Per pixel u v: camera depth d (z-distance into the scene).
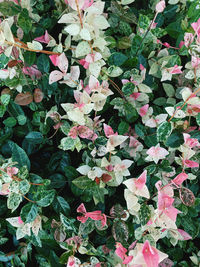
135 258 0.72
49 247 0.95
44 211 0.91
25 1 0.88
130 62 0.87
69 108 0.81
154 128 0.89
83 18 0.72
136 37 0.87
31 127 0.95
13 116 0.93
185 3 1.00
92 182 0.85
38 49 0.76
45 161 0.99
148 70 0.93
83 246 0.89
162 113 0.90
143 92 0.90
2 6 0.83
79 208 0.83
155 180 0.88
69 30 0.72
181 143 0.85
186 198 0.84
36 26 0.93
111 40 0.89
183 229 0.98
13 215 0.95
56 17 0.94
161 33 0.90
